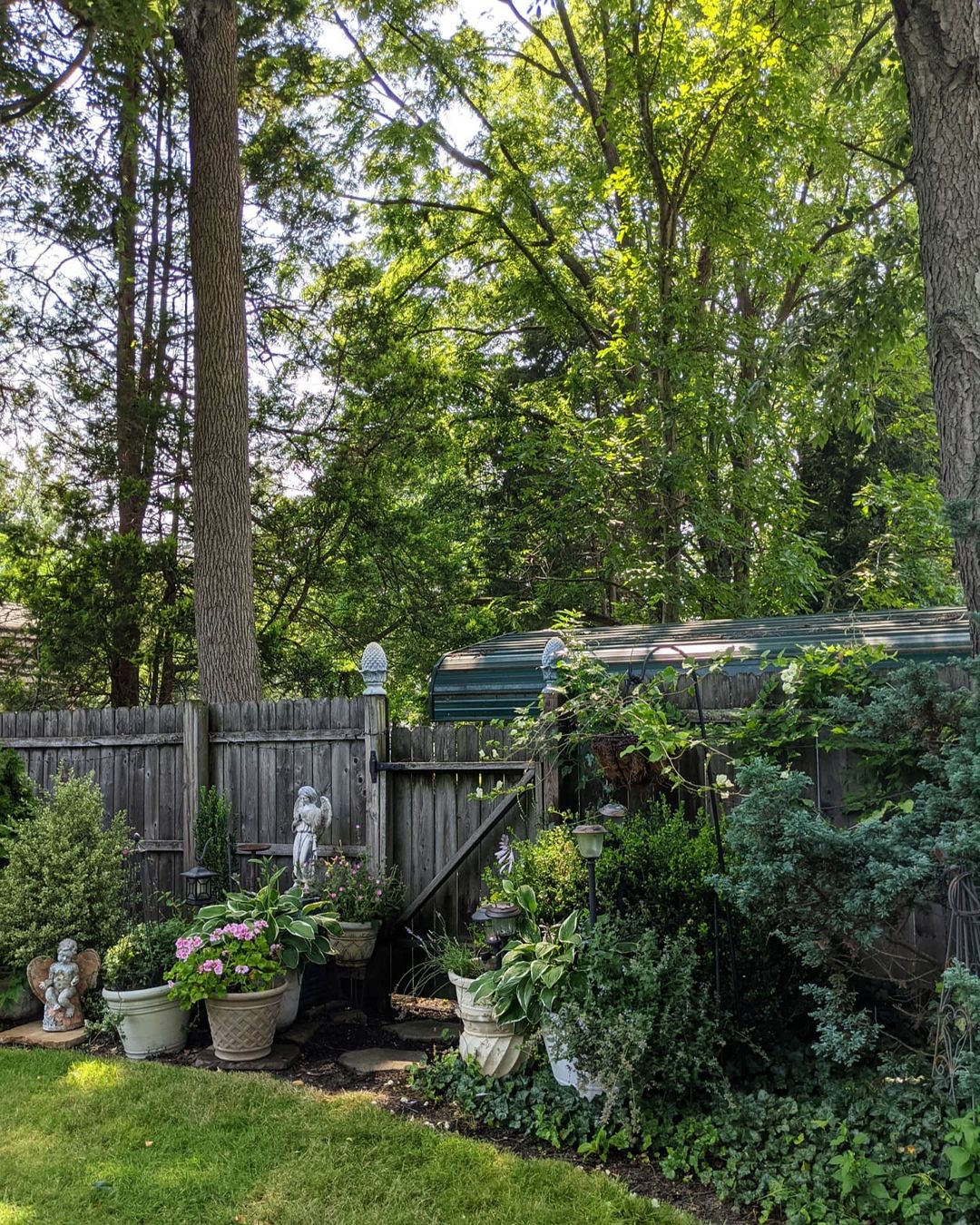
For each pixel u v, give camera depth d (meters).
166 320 13.78
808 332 9.84
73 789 6.67
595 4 15.01
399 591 15.76
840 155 13.54
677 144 12.76
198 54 9.49
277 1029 5.57
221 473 9.34
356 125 15.26
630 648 7.01
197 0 9.47
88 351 13.13
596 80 16.33
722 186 12.59
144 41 8.49
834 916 3.58
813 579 13.75
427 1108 4.40
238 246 9.59
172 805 7.52
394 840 6.55
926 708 3.95
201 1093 4.60
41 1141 4.13
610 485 13.59
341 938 6.03
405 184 15.86
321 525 14.70
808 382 11.65
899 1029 4.47
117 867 6.80
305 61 13.98
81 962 6.01
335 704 6.85
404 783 6.54
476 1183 3.61
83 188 12.11
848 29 14.09
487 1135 4.11
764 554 13.71
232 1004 5.06
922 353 14.84
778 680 5.19
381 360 14.84
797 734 4.88
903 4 4.74
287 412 14.63
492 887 5.55
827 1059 4.12
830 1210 3.23
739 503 13.27
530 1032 4.36
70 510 12.98
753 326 13.88
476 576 18.25
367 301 15.46
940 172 4.66
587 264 16.97
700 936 4.41
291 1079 4.90
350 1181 3.65
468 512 18.03
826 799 4.98
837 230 15.25
